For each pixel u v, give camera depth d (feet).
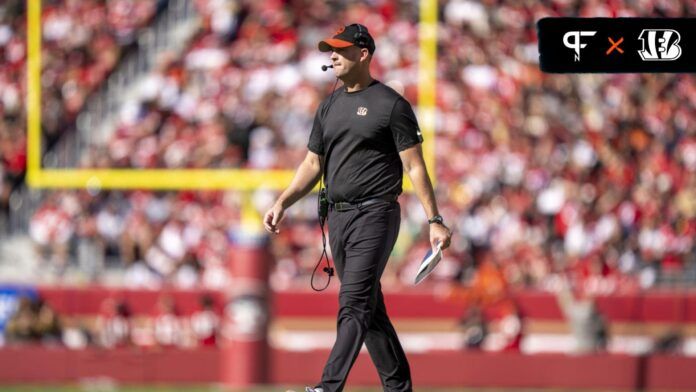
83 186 169.07
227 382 134.62
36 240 172.96
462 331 148.05
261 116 189.37
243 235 135.44
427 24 149.38
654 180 177.47
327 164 57.26
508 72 192.85
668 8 175.73
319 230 172.35
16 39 197.47
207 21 200.34
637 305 152.46
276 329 164.35
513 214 171.83
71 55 195.42
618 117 186.91
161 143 184.24
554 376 132.98
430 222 54.95
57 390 132.26
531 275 163.32
